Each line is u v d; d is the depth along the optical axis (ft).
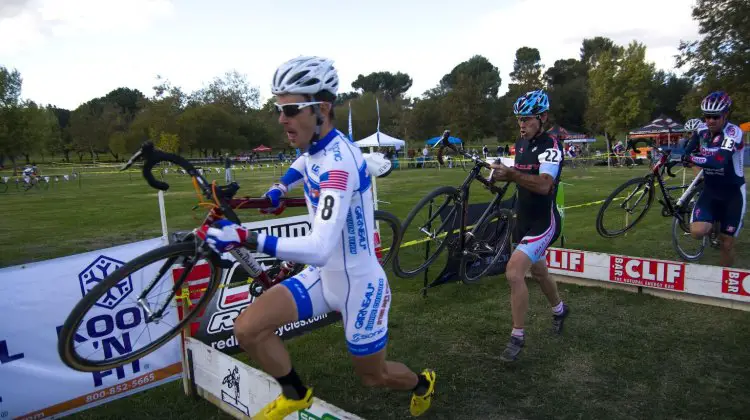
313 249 6.05
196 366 10.11
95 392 9.64
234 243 6.05
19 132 132.46
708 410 9.46
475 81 165.68
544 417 9.46
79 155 219.82
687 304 14.89
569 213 33.50
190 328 10.42
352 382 10.87
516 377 10.99
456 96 158.40
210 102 207.51
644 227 27.30
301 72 6.32
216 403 9.77
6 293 8.63
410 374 8.15
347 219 6.86
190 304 10.41
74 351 6.86
